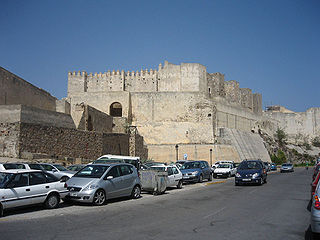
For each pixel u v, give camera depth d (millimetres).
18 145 21484
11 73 25812
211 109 56250
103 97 56750
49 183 11867
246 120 73312
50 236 7848
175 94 57031
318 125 100125
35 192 11234
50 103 34031
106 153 32719
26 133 22203
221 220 9992
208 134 55125
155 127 55125
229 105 68750
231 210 11906
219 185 23125
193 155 49031
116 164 14539
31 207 12148
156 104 56906
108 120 41188
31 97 29328
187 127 55000
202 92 57469
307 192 17984
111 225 9172
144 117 56781
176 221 9805
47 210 11609
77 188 12656
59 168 17969
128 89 63719
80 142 28047
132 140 40031
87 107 32969
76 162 25562
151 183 17078
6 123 22078
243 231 8539
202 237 7832
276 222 9789
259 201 14352
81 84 64438
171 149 49094
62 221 9688
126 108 55844
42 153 23547
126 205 13180
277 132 90688
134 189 15164
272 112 102500
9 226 8953
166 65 63844
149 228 8805
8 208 10352
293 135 100625
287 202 14039
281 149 84562
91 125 34625
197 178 24734
